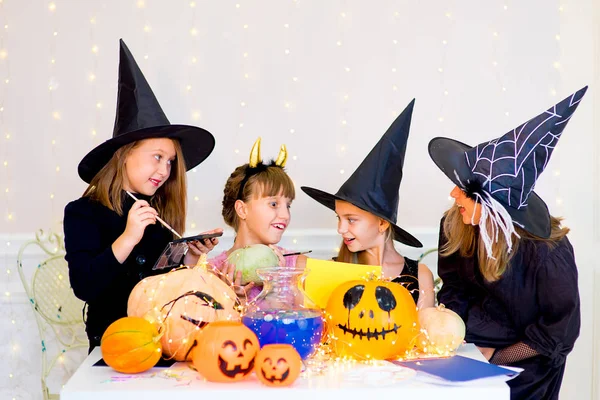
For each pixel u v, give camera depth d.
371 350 1.49
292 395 1.29
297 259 2.09
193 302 1.47
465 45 2.89
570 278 1.79
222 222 2.87
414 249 2.85
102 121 2.88
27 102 2.88
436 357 1.54
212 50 2.88
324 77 2.88
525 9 2.88
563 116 1.69
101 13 2.88
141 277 1.98
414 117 2.89
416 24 2.89
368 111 2.89
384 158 1.87
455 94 2.89
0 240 2.84
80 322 2.70
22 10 2.87
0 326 2.85
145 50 2.88
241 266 1.72
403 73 2.89
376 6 2.89
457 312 1.99
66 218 1.95
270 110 2.88
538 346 1.78
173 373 1.41
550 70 2.88
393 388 1.30
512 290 1.85
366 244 1.92
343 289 1.55
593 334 2.85
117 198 1.99
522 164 1.71
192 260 2.08
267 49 2.88
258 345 1.37
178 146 2.07
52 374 2.86
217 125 2.88
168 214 2.10
